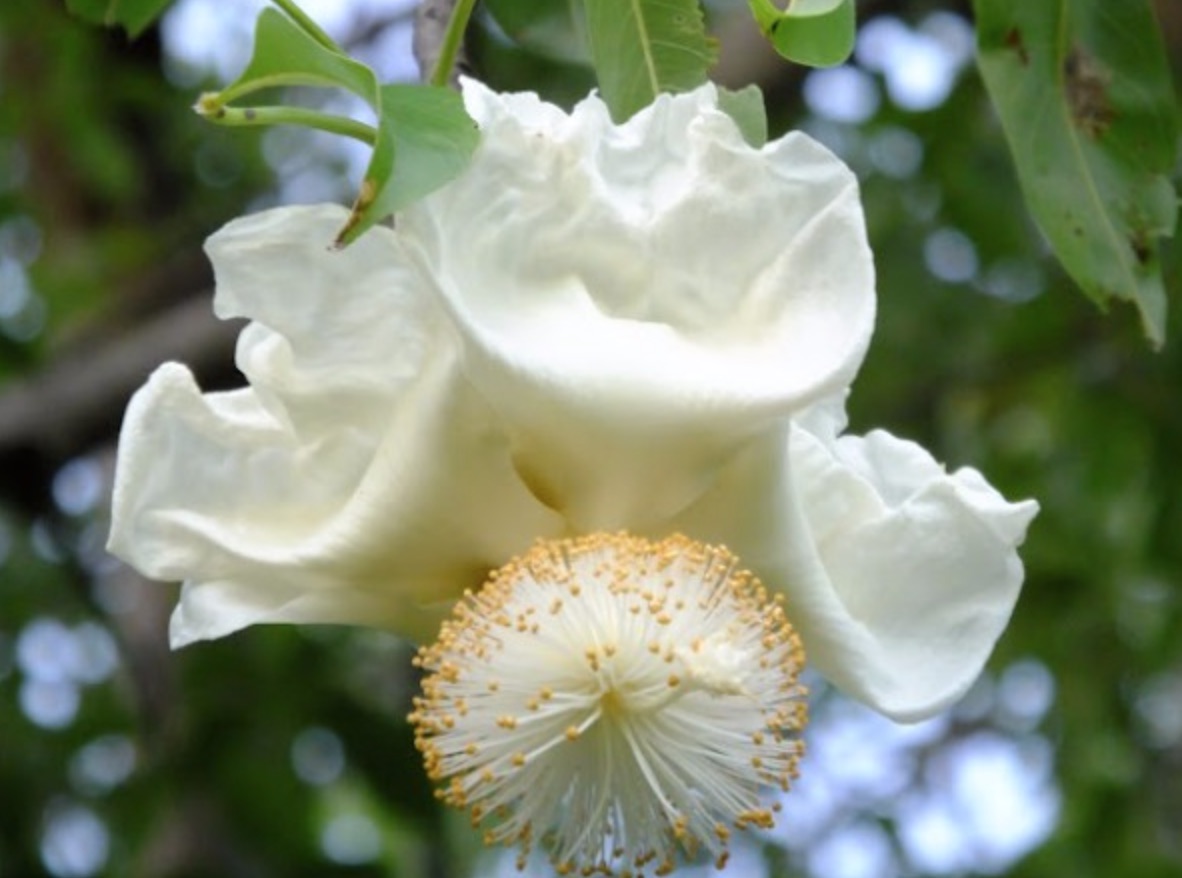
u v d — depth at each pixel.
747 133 0.66
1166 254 1.34
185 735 1.18
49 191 1.46
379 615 0.68
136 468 0.67
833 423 0.68
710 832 0.64
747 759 0.64
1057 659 1.45
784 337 0.64
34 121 1.35
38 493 1.14
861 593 0.68
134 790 1.19
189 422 0.67
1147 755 1.49
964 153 1.33
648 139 0.65
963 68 1.29
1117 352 1.40
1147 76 0.75
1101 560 1.43
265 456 0.67
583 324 0.64
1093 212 0.74
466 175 0.64
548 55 0.80
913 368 1.42
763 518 0.65
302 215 0.65
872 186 1.38
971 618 0.68
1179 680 1.59
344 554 0.66
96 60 1.32
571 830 0.64
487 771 0.64
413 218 0.63
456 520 0.66
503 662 0.64
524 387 0.64
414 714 0.64
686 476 0.65
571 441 0.65
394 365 0.66
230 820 1.19
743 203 0.65
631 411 0.64
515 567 0.65
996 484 1.43
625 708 0.63
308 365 0.66
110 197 1.43
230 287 0.65
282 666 1.19
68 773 1.29
